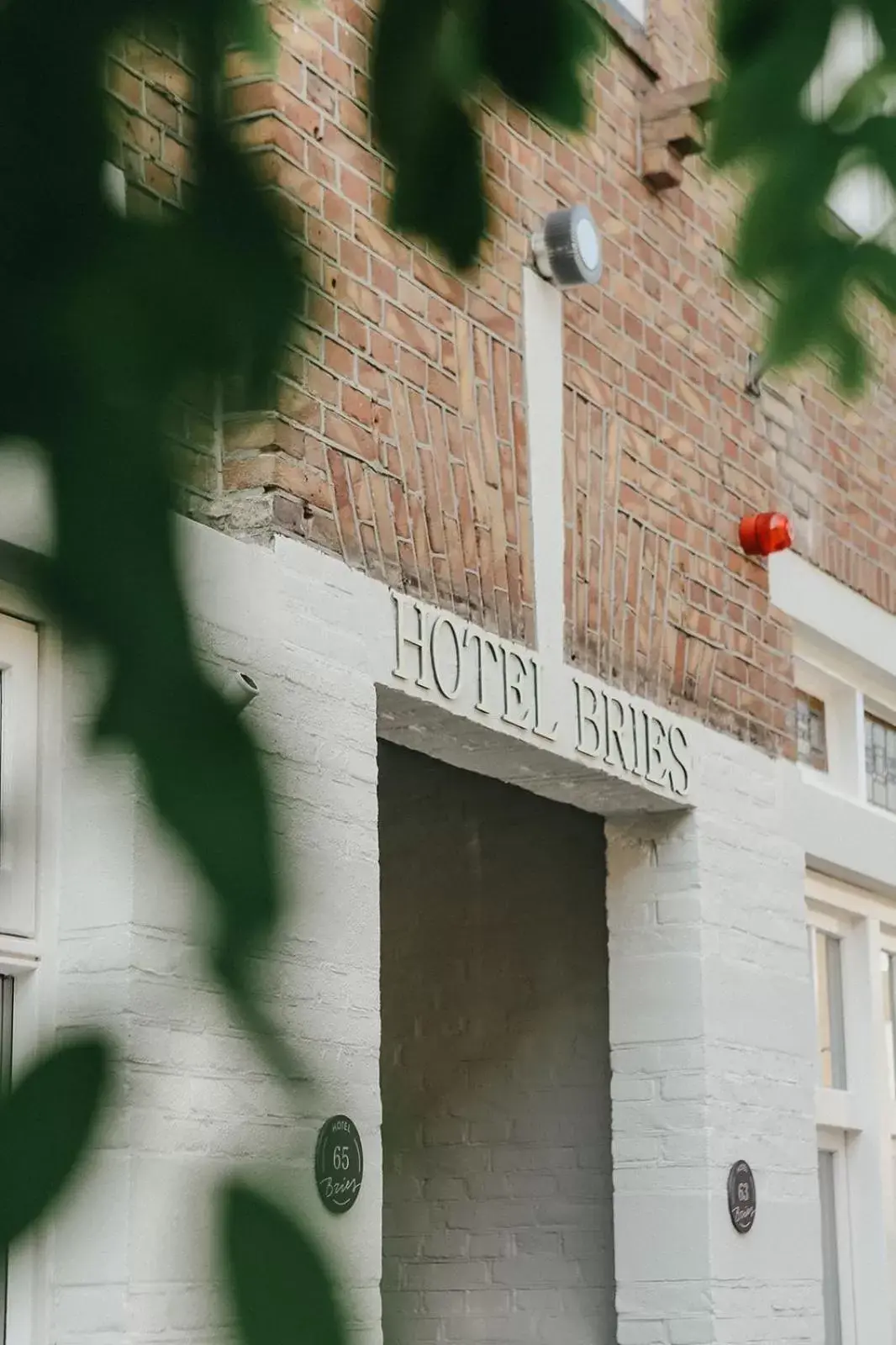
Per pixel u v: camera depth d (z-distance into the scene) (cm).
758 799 684
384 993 677
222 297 103
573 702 581
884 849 779
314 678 470
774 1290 641
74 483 96
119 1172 93
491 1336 639
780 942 684
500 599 554
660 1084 625
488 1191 648
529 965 659
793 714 722
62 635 95
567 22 138
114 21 103
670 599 648
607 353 628
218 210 106
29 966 382
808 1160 679
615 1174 623
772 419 732
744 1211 628
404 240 144
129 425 98
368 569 497
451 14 135
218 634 101
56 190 99
